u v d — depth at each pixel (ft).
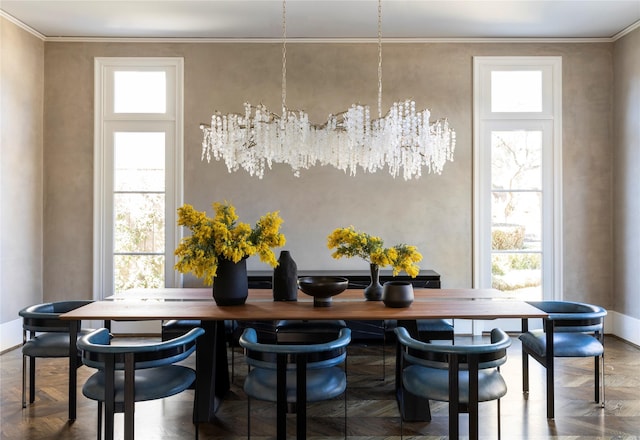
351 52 18.08
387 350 16.34
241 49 18.07
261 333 15.42
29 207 17.21
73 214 18.02
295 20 16.48
